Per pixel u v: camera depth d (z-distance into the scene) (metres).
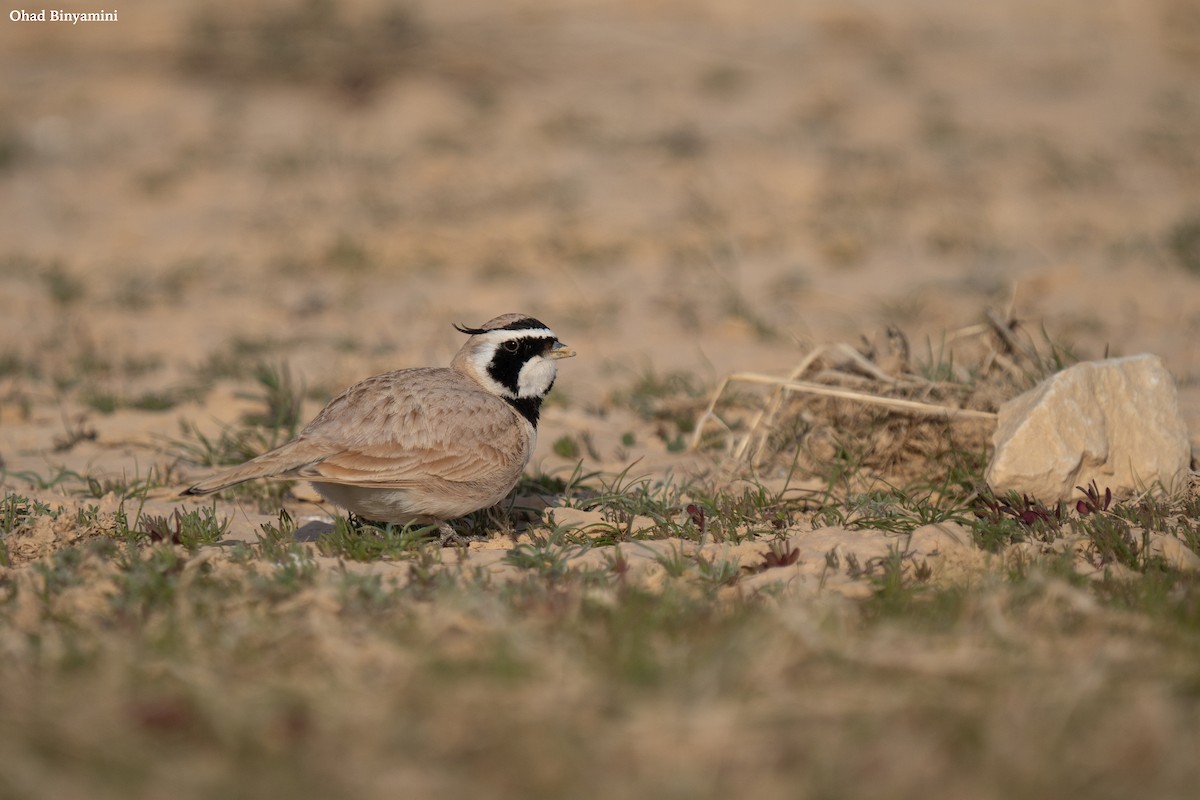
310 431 10.02
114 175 29.98
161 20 39.41
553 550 9.67
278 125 33.56
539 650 7.12
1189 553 9.24
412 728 6.34
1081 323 18.72
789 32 40.25
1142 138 30.95
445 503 10.05
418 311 21.31
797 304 21.06
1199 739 6.27
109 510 11.15
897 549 9.38
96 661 7.12
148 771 6.01
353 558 9.62
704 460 13.24
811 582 8.83
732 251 24.19
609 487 12.00
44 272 23.66
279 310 21.50
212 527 10.46
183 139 32.25
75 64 37.38
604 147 31.06
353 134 32.78
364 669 7.04
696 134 31.53
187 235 26.05
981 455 11.82
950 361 13.14
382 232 25.66
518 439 10.37
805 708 6.52
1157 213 25.36
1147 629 7.51
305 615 7.92
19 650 7.36
